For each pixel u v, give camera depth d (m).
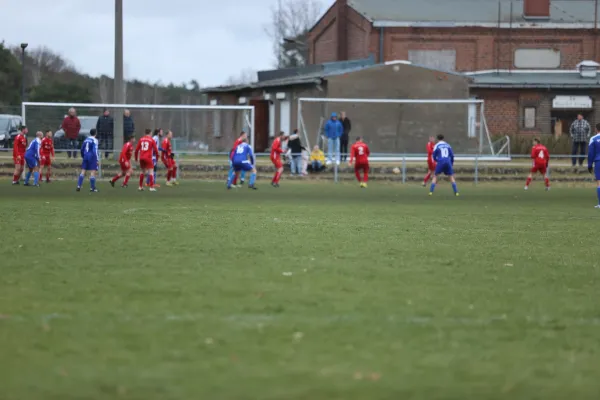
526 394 20.86
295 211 73.25
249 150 105.81
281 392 20.75
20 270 38.19
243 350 24.67
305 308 30.44
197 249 45.97
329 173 126.62
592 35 197.88
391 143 141.75
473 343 25.84
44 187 103.88
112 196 89.75
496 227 61.66
